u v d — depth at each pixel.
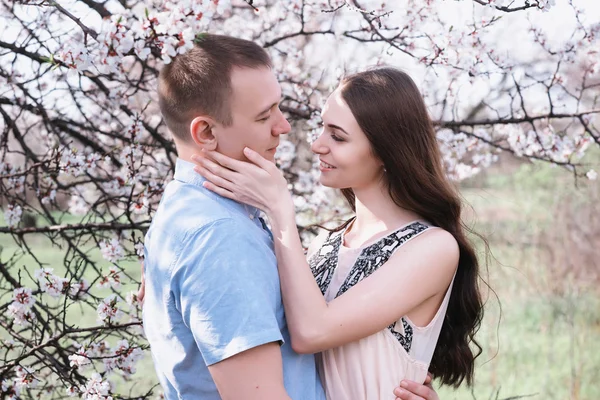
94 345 2.60
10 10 2.96
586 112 3.36
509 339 5.51
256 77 1.56
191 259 1.42
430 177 1.85
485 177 7.21
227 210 1.53
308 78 3.58
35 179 3.20
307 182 3.57
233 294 1.38
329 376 1.77
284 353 1.61
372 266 1.79
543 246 6.59
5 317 2.78
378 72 1.87
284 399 1.38
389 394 1.75
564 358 5.17
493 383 4.84
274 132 1.63
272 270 1.53
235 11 3.99
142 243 2.69
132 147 2.84
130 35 1.75
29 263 7.46
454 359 2.00
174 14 1.72
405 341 1.78
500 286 6.46
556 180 6.94
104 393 2.39
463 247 1.90
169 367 1.54
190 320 1.41
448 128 3.45
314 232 3.46
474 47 3.01
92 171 3.21
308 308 1.58
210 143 1.58
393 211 1.90
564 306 5.82
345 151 1.83
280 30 3.88
